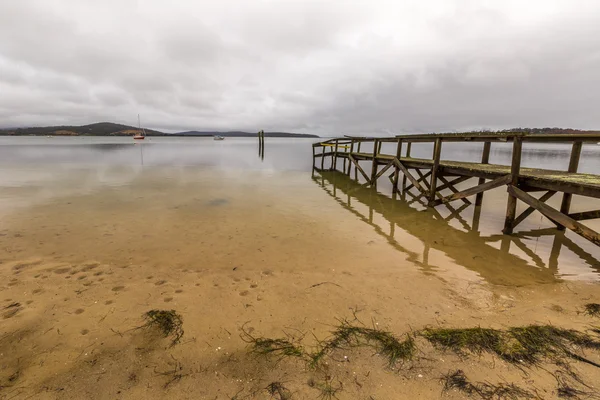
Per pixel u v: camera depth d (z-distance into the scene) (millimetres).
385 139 14477
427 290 4371
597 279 4906
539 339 3031
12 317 3441
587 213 6988
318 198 11852
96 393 2369
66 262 5152
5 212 8305
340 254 5906
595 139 6586
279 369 2664
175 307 3752
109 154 32625
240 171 19812
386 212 9898
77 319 3436
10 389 2393
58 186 12500
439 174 10578
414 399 2344
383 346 2973
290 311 3709
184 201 10289
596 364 2688
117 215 8289
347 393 2395
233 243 6348
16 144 58844
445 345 2963
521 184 7262
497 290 4402
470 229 7926
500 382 2496
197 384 2480
